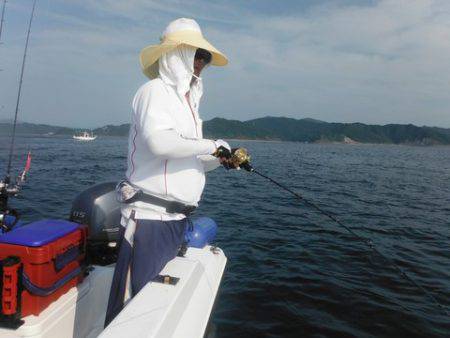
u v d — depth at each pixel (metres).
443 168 33.03
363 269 5.82
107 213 2.68
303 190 15.23
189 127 1.94
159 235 1.93
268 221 8.97
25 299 1.80
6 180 2.63
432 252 6.92
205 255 2.78
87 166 21.67
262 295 4.75
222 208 10.64
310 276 5.42
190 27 1.93
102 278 2.37
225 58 2.11
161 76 1.93
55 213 8.95
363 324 4.20
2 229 2.43
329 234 7.83
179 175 1.93
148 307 1.65
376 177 22.30
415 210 11.31
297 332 3.98
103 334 1.44
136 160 1.92
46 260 1.84
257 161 34.94
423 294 5.02
